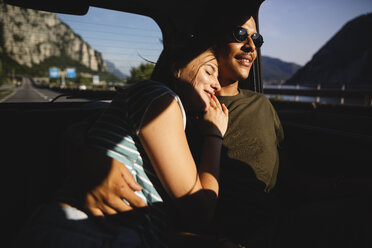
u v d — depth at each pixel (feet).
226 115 3.19
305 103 20.10
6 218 4.81
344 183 4.41
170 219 3.00
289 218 3.26
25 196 5.01
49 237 2.25
